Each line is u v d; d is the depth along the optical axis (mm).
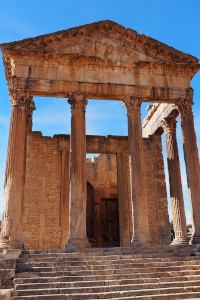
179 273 15289
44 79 22000
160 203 30891
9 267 14633
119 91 22984
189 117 23750
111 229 35719
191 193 22141
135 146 22031
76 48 23281
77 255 17047
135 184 21172
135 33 24000
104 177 36844
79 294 12711
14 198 19281
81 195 20344
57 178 29141
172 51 24391
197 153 23047
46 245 26875
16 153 20172
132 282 14125
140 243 19297
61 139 30250
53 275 14422
